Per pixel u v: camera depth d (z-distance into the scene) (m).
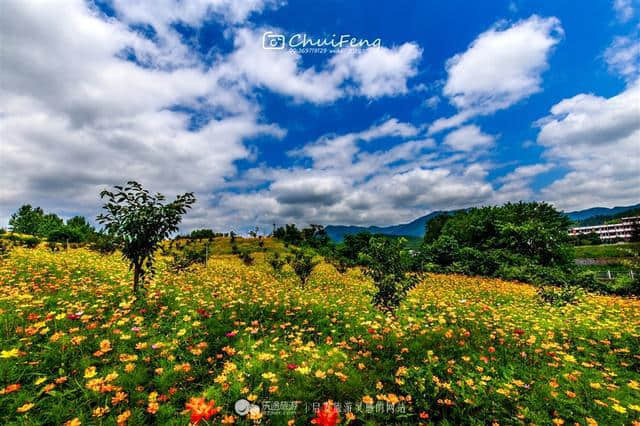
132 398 3.43
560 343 6.14
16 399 3.12
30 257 12.02
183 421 3.12
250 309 7.28
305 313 7.49
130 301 6.54
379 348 5.43
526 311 9.08
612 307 10.17
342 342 5.45
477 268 22.70
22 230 41.94
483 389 3.88
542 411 3.55
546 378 4.37
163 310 6.44
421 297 10.76
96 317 5.53
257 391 3.75
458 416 3.46
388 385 4.11
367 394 3.85
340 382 4.12
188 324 5.72
